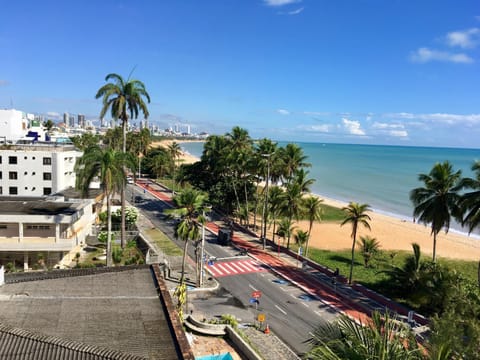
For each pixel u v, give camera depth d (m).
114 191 44.75
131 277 23.64
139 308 19.34
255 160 72.44
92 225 57.81
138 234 57.19
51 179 66.38
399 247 68.56
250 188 80.81
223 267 51.59
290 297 42.53
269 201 68.81
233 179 79.25
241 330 33.41
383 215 101.19
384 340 11.12
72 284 22.14
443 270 38.69
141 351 15.47
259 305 39.97
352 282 46.81
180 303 33.81
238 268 51.47
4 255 44.12
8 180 65.56
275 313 38.19
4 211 44.03
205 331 31.28
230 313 37.69
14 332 15.36
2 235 43.94
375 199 125.62
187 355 15.09
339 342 11.59
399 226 87.31
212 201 80.69
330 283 47.00
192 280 45.75
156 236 63.22
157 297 20.88
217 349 29.02
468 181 37.38
